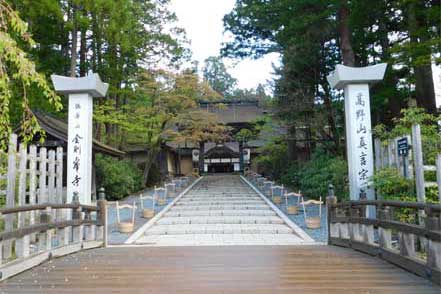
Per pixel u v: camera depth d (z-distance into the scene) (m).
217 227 10.17
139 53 17.69
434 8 9.30
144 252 6.41
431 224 4.13
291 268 4.98
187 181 22.50
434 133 7.09
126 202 14.95
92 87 7.86
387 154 7.46
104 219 7.67
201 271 4.85
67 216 7.61
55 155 8.13
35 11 12.45
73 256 6.07
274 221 10.97
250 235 9.35
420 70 11.24
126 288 4.07
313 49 14.42
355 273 4.66
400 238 4.95
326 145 15.87
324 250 6.42
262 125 23.73
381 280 4.30
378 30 13.19
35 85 11.40
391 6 11.34
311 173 14.41
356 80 7.66
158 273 4.76
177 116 18.52
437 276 4.02
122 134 19.45
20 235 4.85
